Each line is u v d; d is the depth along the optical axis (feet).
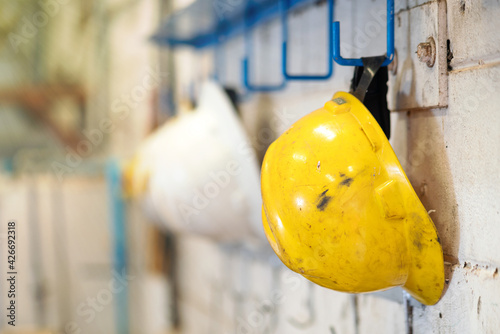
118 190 8.14
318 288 4.28
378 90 3.19
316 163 2.94
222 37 5.38
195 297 7.11
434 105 3.07
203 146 4.50
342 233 2.88
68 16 11.18
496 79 2.78
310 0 4.12
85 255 8.54
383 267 2.91
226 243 5.35
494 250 2.82
